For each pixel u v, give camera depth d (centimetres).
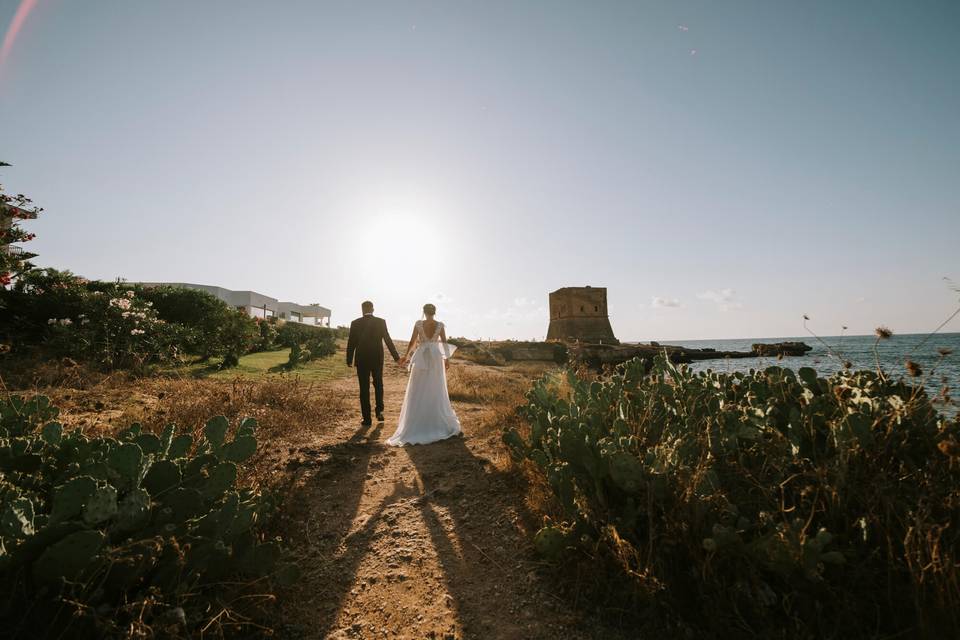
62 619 155
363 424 628
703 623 189
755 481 230
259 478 341
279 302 4619
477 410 761
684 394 349
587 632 198
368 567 259
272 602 215
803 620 177
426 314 582
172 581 178
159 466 213
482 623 209
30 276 981
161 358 959
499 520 312
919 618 156
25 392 550
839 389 276
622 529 226
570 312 5909
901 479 202
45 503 202
